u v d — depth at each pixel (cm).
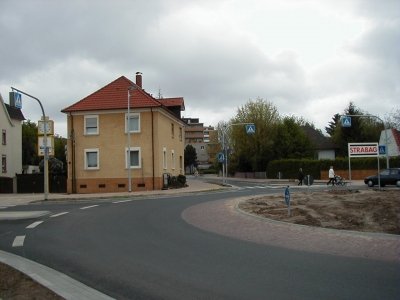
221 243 1138
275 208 1859
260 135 6900
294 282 748
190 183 5175
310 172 6072
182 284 751
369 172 5688
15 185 4103
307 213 1648
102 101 3919
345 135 7156
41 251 1083
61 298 665
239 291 702
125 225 1530
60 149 8212
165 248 1082
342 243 1089
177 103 4575
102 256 1002
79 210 2133
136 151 3844
